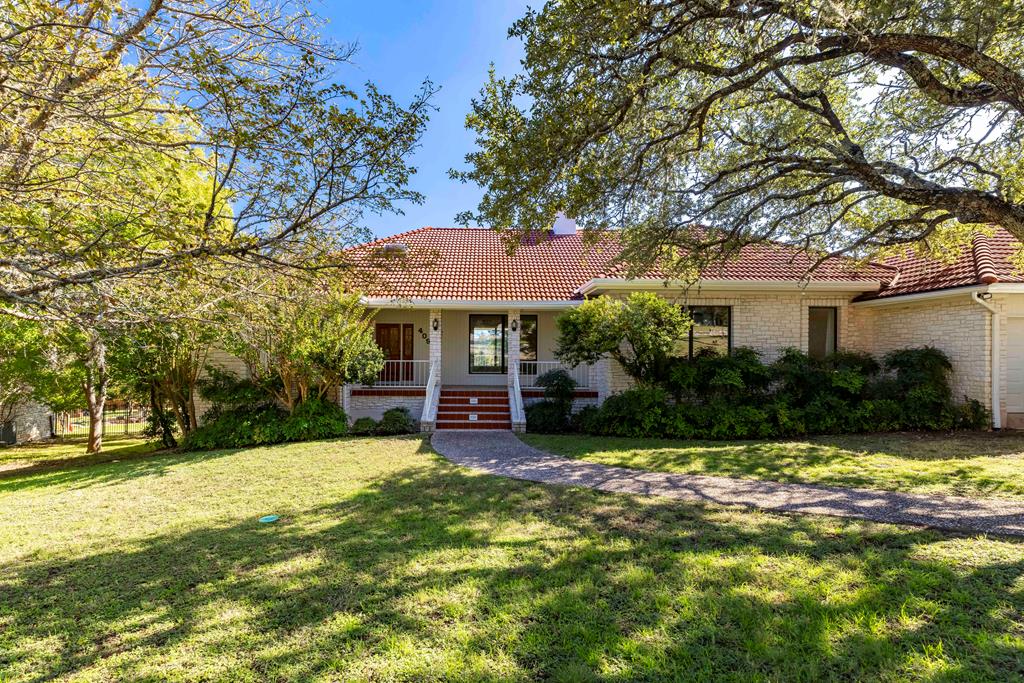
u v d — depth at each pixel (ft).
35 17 11.58
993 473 22.25
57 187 14.53
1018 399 35.50
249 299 18.11
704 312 43.98
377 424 42.42
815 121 30.99
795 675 8.50
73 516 19.56
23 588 12.76
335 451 32.71
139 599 12.01
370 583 12.43
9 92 12.66
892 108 30.81
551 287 49.16
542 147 22.53
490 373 56.39
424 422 39.65
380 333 55.72
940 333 38.37
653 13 20.61
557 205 24.77
